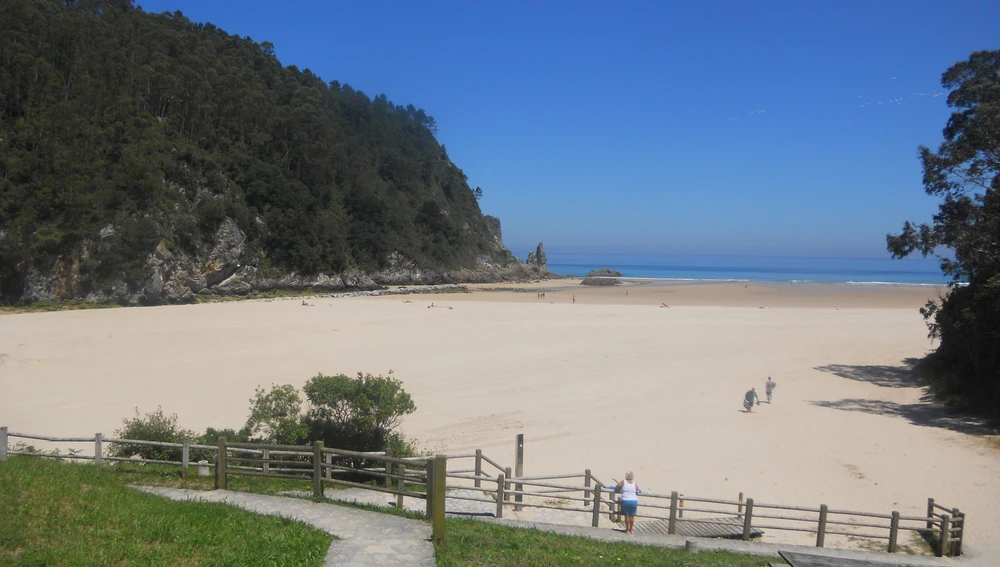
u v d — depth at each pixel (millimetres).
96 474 11398
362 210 111500
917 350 38094
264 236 92375
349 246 105812
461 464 18000
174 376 28750
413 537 9047
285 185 95438
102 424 21031
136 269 69688
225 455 11617
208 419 22031
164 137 82312
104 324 45000
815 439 20922
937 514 14055
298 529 8906
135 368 30312
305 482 12852
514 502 13945
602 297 91438
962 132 27656
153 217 73875
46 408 23000
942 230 27125
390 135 138875
